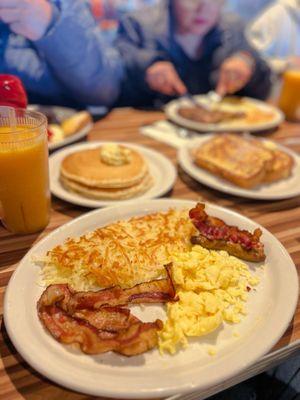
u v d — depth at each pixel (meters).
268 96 1.06
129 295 0.29
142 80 0.95
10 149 0.32
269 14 1.25
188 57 1.02
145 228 0.36
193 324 0.27
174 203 0.41
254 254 0.33
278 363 0.28
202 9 0.96
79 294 0.28
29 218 0.37
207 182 0.48
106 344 0.25
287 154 0.55
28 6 0.66
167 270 0.30
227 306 0.29
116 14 0.98
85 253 0.31
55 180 0.47
